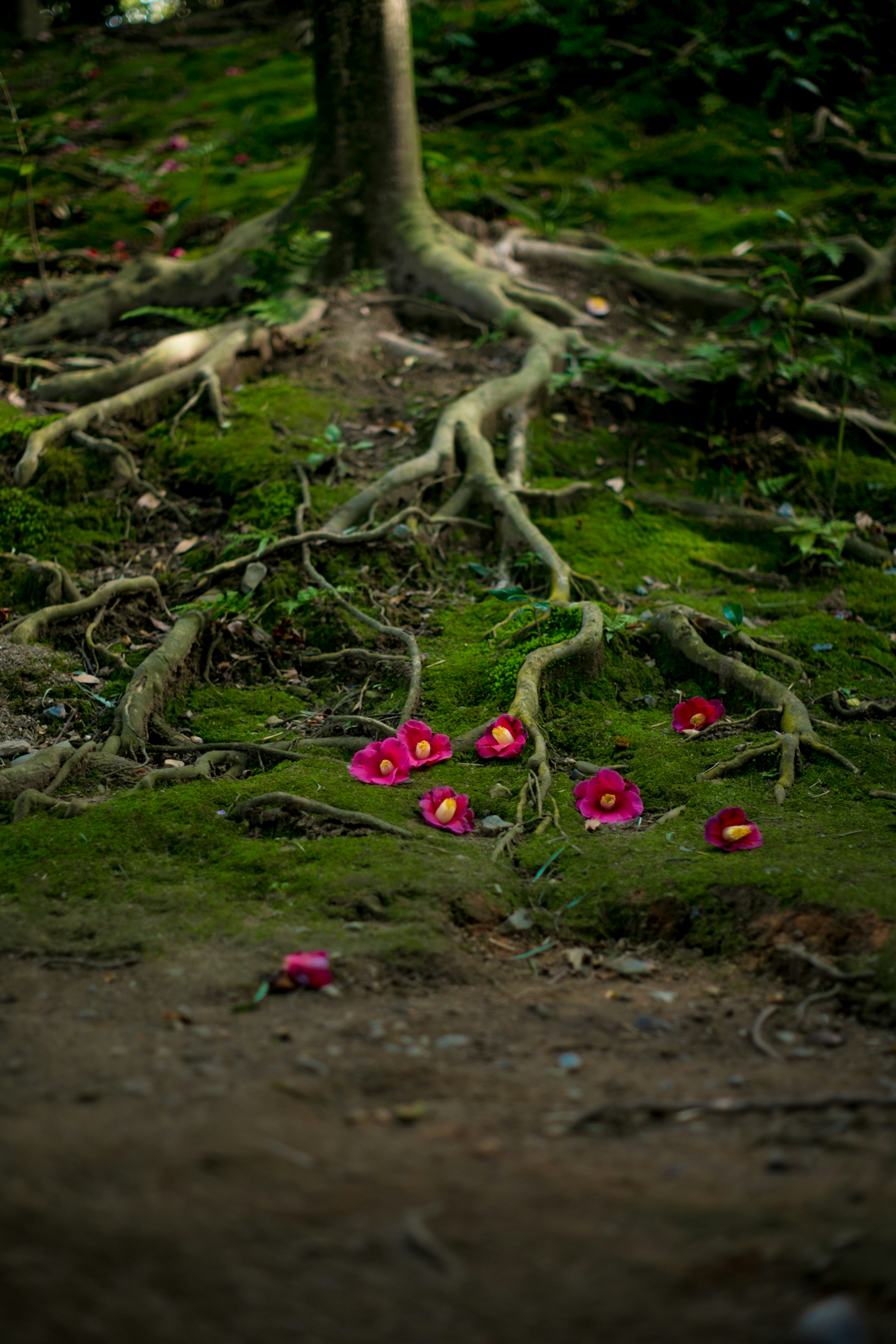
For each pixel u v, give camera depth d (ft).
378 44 21.21
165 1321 3.63
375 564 15.31
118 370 18.95
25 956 7.84
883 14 33.83
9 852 9.37
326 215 22.02
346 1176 4.70
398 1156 4.97
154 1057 6.15
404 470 16.34
